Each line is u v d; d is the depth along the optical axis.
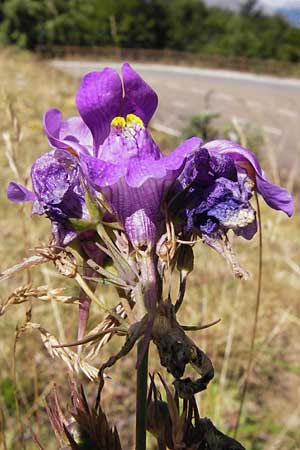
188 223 0.10
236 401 0.24
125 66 0.11
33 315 0.26
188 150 0.10
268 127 0.81
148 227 0.10
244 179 0.10
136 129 0.10
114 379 0.24
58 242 0.11
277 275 0.33
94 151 0.11
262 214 0.35
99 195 0.10
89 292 0.10
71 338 0.24
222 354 0.26
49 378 0.23
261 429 0.24
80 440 0.11
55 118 0.11
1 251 0.32
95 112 0.11
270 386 0.26
